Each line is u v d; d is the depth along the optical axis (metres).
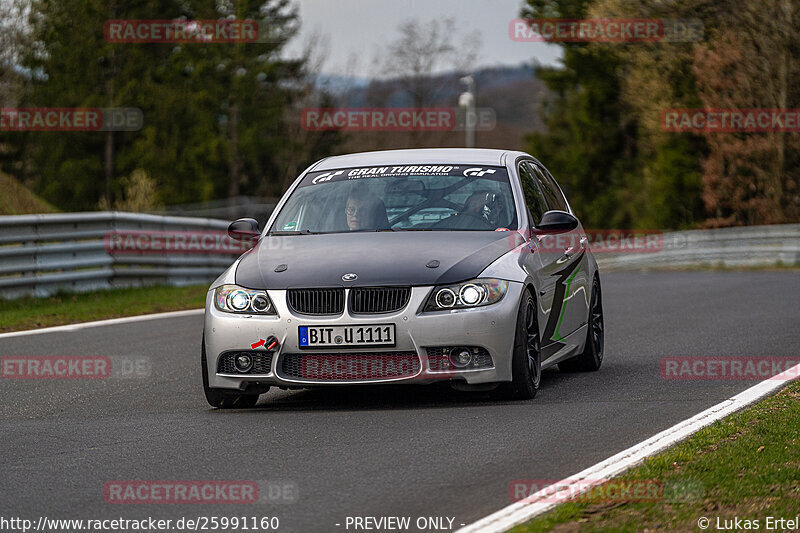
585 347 31.62
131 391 29.83
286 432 23.06
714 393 27.09
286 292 25.25
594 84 173.50
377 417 24.44
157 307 52.84
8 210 98.44
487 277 25.33
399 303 24.86
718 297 56.91
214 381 25.88
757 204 123.38
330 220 28.53
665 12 122.12
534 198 30.12
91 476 19.61
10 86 131.88
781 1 116.38
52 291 54.69
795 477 17.55
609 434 22.20
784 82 118.56
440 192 28.92
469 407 25.38
